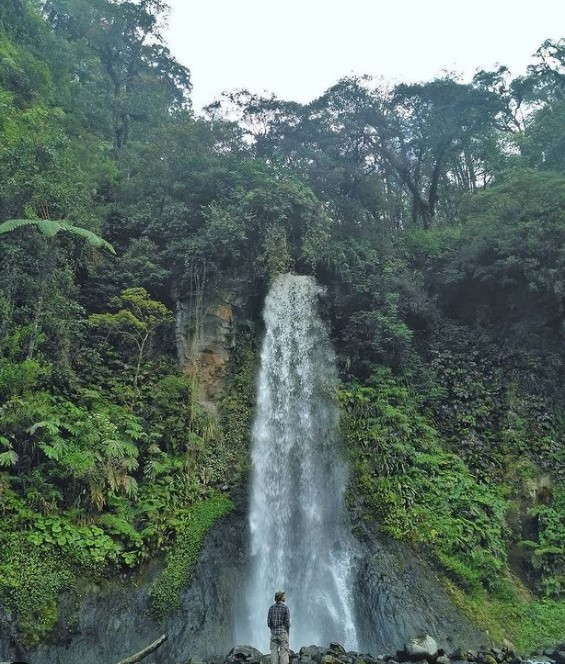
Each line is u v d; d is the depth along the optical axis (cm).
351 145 2731
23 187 1659
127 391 1666
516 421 1752
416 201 2855
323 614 1368
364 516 1545
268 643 1353
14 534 1172
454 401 1838
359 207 2528
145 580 1266
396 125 2719
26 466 1303
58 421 1358
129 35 3647
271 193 2111
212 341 1877
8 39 2758
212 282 1962
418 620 1279
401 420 1731
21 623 1070
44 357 1551
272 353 1948
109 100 3325
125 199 2289
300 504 1664
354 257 2145
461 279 2117
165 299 1989
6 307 1523
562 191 1966
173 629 1212
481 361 1939
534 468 1642
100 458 1362
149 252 2044
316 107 2745
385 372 1883
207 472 1608
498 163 2833
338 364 1950
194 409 1702
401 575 1386
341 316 2062
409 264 2281
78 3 3519
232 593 1365
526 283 1952
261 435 1778
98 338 1794
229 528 1503
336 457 1703
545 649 1225
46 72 2773
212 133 2417
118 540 1288
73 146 2409
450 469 1655
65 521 1248
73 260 1856
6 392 1389
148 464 1480
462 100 2641
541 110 2772
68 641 1099
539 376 1852
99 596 1184
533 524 1544
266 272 2036
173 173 2248
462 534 1470
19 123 2142
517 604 1362
